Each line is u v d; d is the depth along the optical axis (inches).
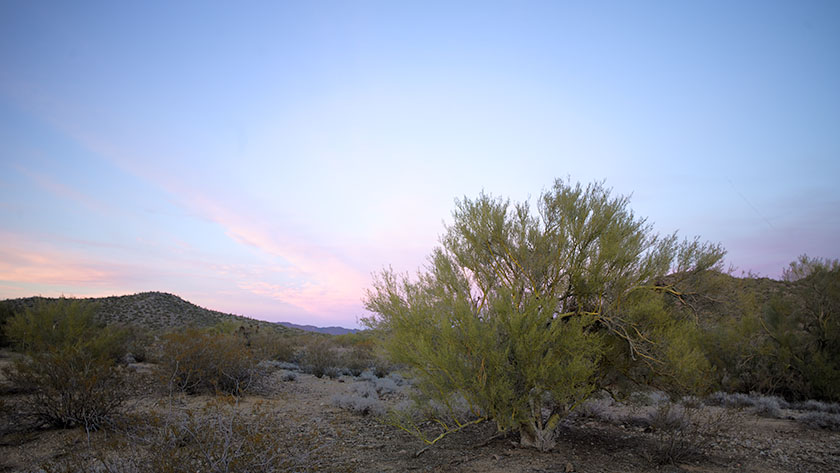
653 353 278.7
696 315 305.4
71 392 279.3
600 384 301.1
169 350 425.4
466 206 317.1
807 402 465.7
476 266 304.5
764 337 537.6
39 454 233.8
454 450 284.0
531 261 287.0
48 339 617.0
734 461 276.2
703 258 297.3
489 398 257.6
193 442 174.1
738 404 453.7
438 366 263.7
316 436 267.6
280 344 816.3
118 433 238.7
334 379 637.3
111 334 604.4
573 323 269.7
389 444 296.7
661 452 277.9
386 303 299.4
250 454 167.0
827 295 524.7
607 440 319.6
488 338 259.0
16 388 343.0
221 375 434.6
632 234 287.4
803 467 267.6
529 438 289.1
